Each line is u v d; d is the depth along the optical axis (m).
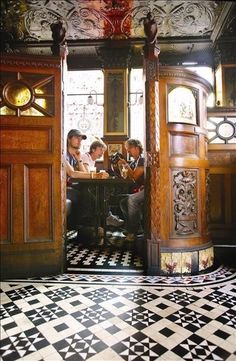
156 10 5.96
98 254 3.37
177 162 2.67
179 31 6.84
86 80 8.02
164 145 2.66
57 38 2.69
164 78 2.66
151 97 2.60
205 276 2.62
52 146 2.64
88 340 1.57
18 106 2.57
